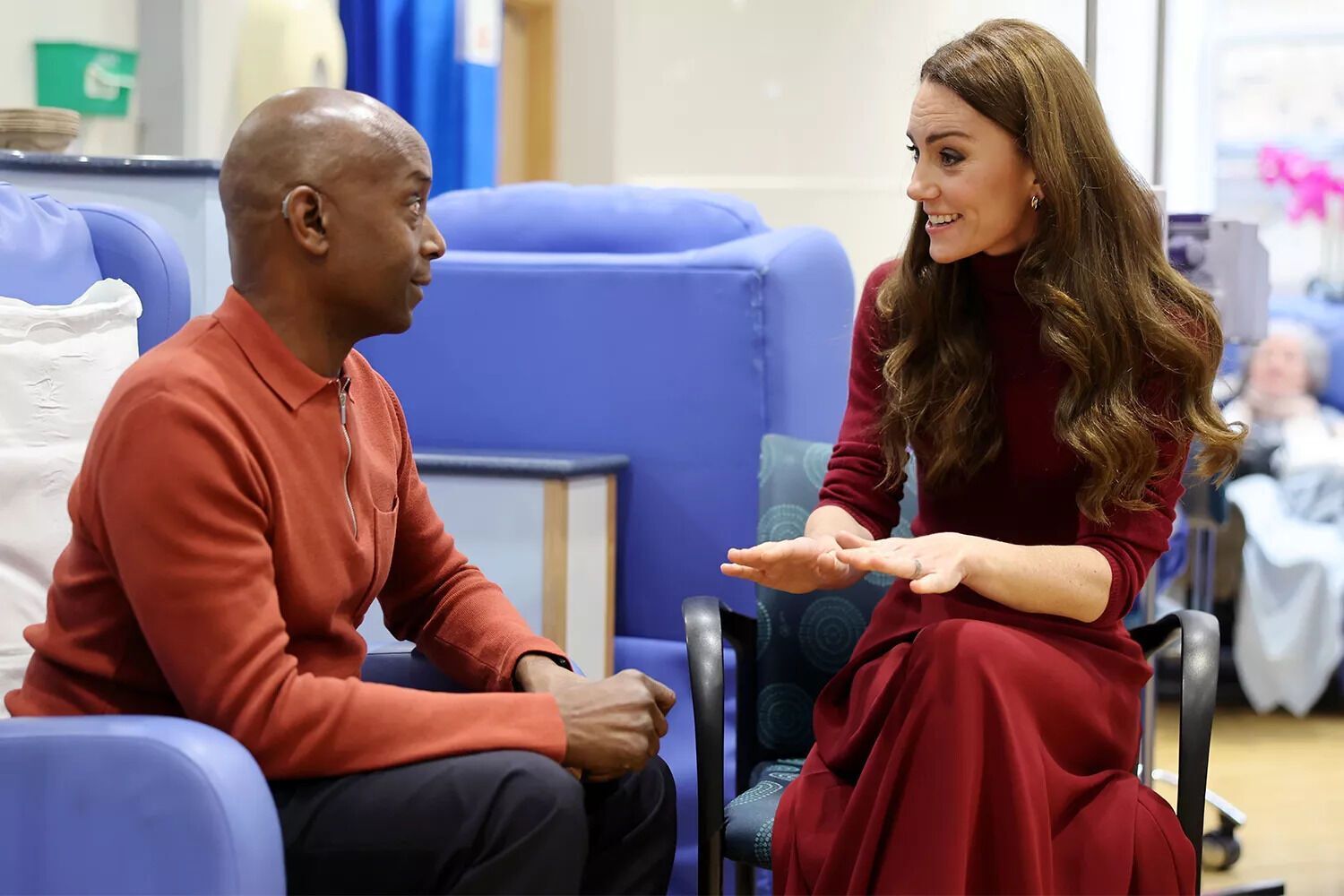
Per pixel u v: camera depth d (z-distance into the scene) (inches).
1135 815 62.1
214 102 138.9
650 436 99.2
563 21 197.6
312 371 57.9
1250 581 164.1
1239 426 69.3
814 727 70.9
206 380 54.2
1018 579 63.5
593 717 58.1
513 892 53.9
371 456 63.0
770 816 67.0
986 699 59.7
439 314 103.3
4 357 67.3
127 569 52.7
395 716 55.2
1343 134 188.4
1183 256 112.1
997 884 59.0
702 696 65.6
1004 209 67.6
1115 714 65.4
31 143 102.3
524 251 108.7
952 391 70.9
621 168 195.0
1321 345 180.9
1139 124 155.0
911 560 61.2
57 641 56.6
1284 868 115.0
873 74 180.9
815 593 79.6
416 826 54.0
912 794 59.2
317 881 54.5
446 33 176.2
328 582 58.1
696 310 97.7
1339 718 164.4
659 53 191.5
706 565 98.4
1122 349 67.2
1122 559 66.5
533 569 94.0
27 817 51.2
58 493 67.7
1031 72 66.7
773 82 185.6
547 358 101.2
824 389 104.7
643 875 61.3
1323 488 169.0
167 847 50.3
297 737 53.7
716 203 107.0
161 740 50.4
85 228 74.9
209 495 52.7
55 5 127.6
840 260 107.9
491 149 185.9
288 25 141.3
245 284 57.5
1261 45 189.9
